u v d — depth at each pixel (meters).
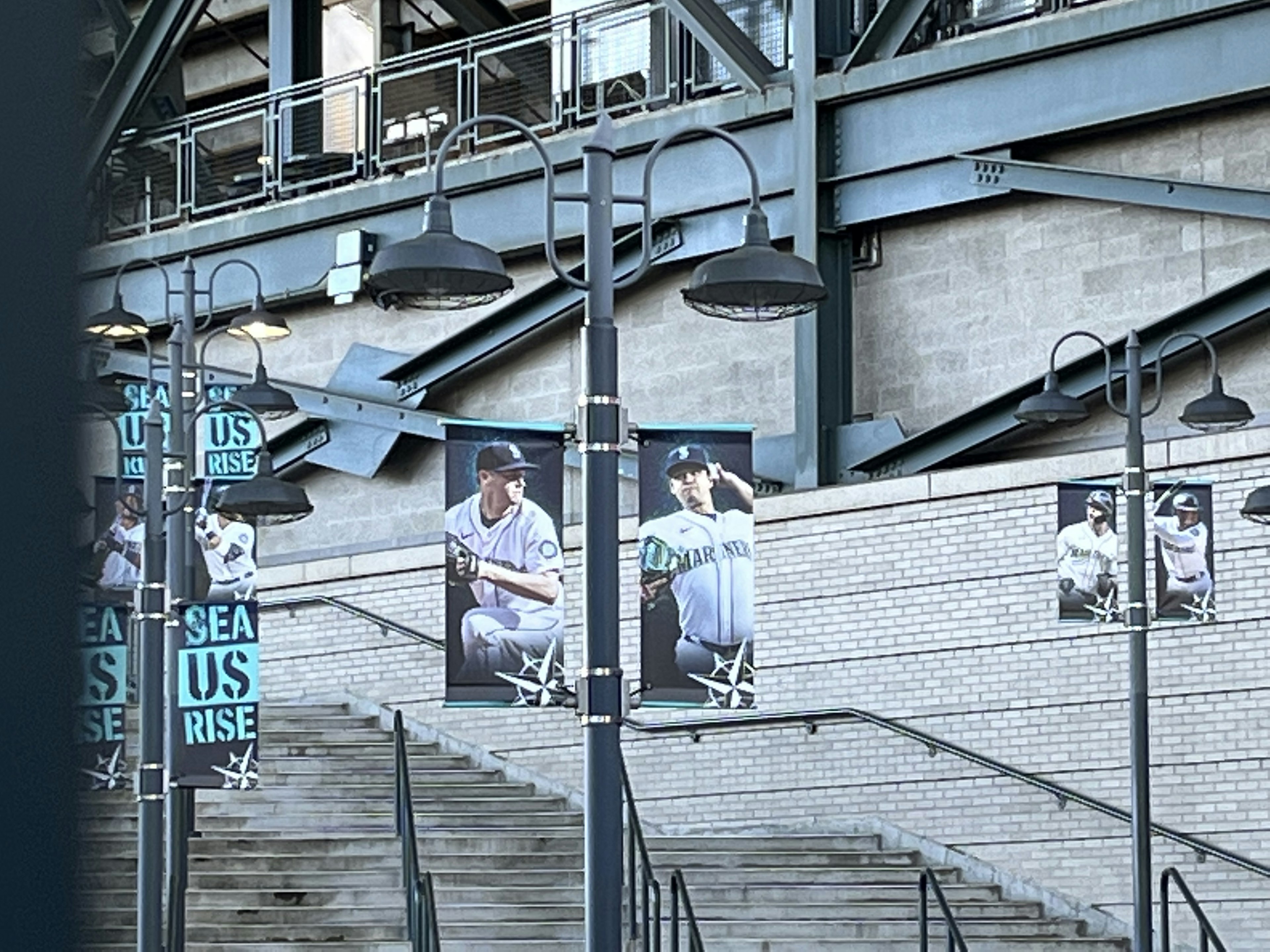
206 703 16.73
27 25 1.89
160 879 15.50
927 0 22.47
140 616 15.77
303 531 28.30
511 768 25.03
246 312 26.02
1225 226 20.75
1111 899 20.39
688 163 24.41
